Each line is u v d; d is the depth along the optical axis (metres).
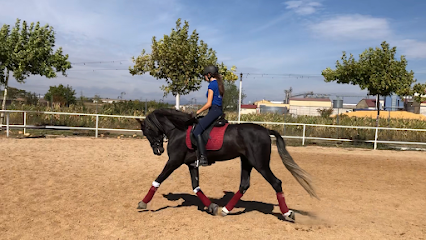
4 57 14.20
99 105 20.08
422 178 8.57
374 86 15.22
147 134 5.70
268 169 4.91
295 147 14.02
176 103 17.38
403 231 4.66
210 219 4.98
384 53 15.16
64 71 15.51
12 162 8.56
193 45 16.75
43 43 14.66
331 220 5.12
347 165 10.15
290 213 4.88
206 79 5.21
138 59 17.16
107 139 14.10
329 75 16.25
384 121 18.72
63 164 8.73
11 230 4.34
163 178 5.35
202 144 4.96
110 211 5.25
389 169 9.70
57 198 5.83
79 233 4.29
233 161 10.41
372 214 5.49
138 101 20.95
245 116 20.12
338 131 17.25
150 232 4.36
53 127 13.91
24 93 20.27
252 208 5.71
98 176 7.71
